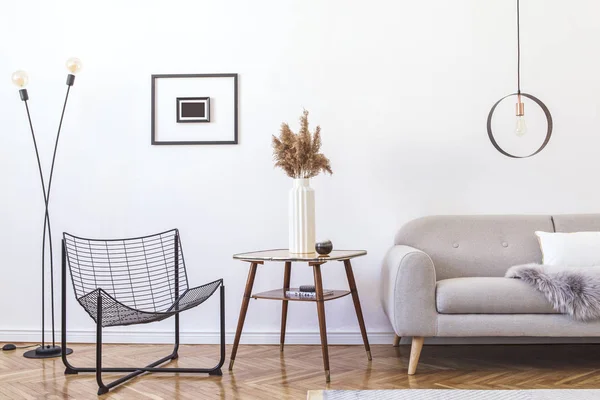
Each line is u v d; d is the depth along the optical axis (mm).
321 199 3752
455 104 3734
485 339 3635
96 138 3830
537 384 2717
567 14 3707
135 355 3439
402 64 3756
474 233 3516
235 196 3789
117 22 3852
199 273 3787
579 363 3129
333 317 3715
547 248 3293
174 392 2689
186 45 3826
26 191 3840
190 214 3801
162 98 3818
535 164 3697
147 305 3766
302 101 3777
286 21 3799
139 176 3816
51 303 3807
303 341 3709
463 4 3748
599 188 3674
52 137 3848
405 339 3684
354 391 2607
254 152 3787
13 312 3828
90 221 3824
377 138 3748
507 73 3721
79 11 3867
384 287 3324
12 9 3881
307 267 3729
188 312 3777
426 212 3725
